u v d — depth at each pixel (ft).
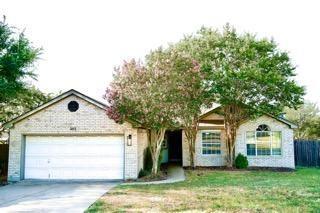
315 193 42.29
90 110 60.13
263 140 80.69
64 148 60.44
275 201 36.96
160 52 58.08
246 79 68.90
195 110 62.80
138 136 61.77
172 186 49.83
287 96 73.10
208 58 73.10
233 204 35.40
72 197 41.27
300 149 90.43
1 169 70.23
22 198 41.22
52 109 60.59
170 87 55.62
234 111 76.89
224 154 81.15
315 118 139.74
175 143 96.22
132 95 53.52
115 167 59.62
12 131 60.59
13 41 65.16
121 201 37.73
